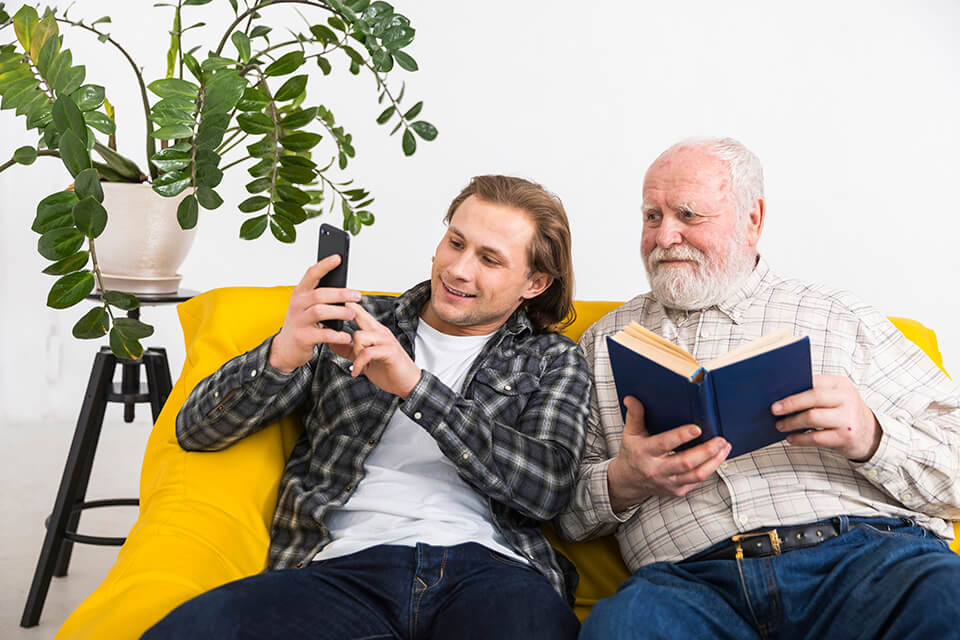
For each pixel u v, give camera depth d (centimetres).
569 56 395
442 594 131
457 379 154
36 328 378
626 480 140
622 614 121
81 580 234
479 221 149
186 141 172
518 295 154
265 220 195
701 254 155
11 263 373
